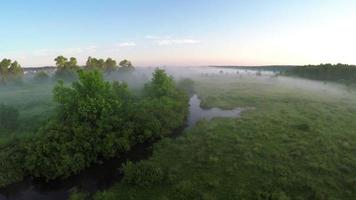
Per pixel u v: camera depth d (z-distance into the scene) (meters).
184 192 18.23
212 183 19.20
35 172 21.02
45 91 64.12
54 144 22.00
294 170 20.88
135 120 28.84
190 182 19.39
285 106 46.66
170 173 20.88
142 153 26.34
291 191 18.08
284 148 25.38
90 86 27.36
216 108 48.62
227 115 42.91
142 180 19.59
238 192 18.09
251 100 54.06
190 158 23.84
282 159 22.95
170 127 32.84
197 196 17.86
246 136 28.86
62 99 25.84
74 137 23.22
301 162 22.28
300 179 19.39
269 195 17.48
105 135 25.33
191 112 45.94
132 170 20.25
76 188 20.14
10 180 20.52
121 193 18.66
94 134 24.67
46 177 20.84
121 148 25.62
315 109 43.47
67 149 22.38
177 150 25.62
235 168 21.53
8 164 21.25
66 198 19.38
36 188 20.70
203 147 26.08
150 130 28.83
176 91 48.94
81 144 23.22
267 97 57.06
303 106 46.22
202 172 21.20
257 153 24.19
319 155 23.42
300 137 28.31
